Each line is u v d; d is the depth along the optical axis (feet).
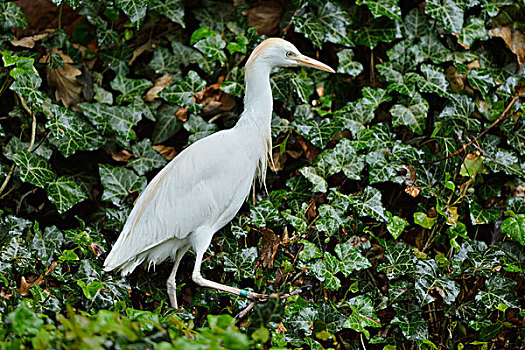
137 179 26.68
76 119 27.17
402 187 27.84
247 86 24.02
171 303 23.75
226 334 13.43
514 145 27.55
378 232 27.37
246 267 24.67
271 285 24.30
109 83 29.60
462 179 27.50
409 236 27.43
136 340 13.69
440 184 26.96
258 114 23.68
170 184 23.16
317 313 23.25
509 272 26.09
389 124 28.58
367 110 27.63
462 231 25.54
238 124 23.86
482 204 28.32
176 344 13.24
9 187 26.63
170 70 29.43
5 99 27.40
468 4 28.76
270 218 25.50
